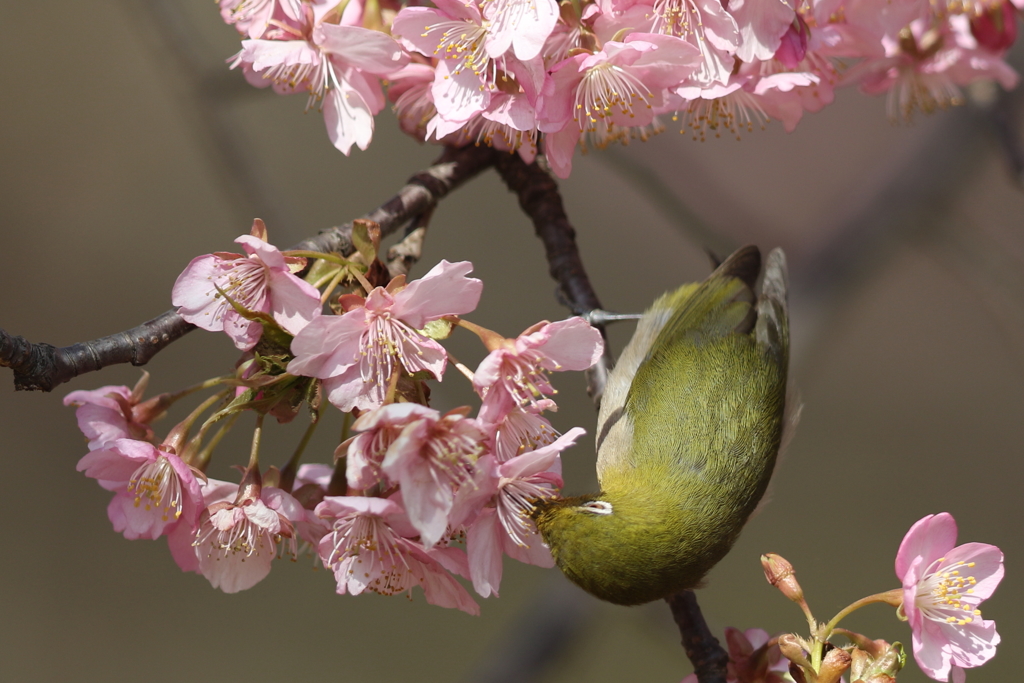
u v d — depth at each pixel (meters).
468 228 5.04
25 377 2.59
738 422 2.70
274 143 4.54
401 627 4.43
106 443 2.60
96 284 4.46
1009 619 4.57
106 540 4.46
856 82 2.72
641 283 4.83
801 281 2.79
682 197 2.81
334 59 2.63
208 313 2.59
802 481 4.90
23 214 4.45
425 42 2.62
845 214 2.80
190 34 2.78
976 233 2.80
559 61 2.62
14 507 4.42
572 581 2.66
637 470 2.69
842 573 4.51
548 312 4.85
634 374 2.72
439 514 2.57
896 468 4.96
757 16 2.63
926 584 2.61
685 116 2.68
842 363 5.27
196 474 2.59
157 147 4.58
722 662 2.64
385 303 2.59
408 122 2.68
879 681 2.59
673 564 2.66
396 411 2.57
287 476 2.60
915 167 2.80
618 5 2.62
